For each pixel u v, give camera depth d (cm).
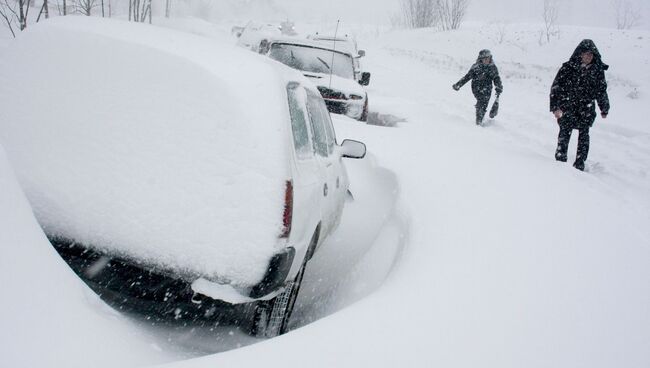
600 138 1195
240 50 348
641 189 773
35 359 204
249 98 309
